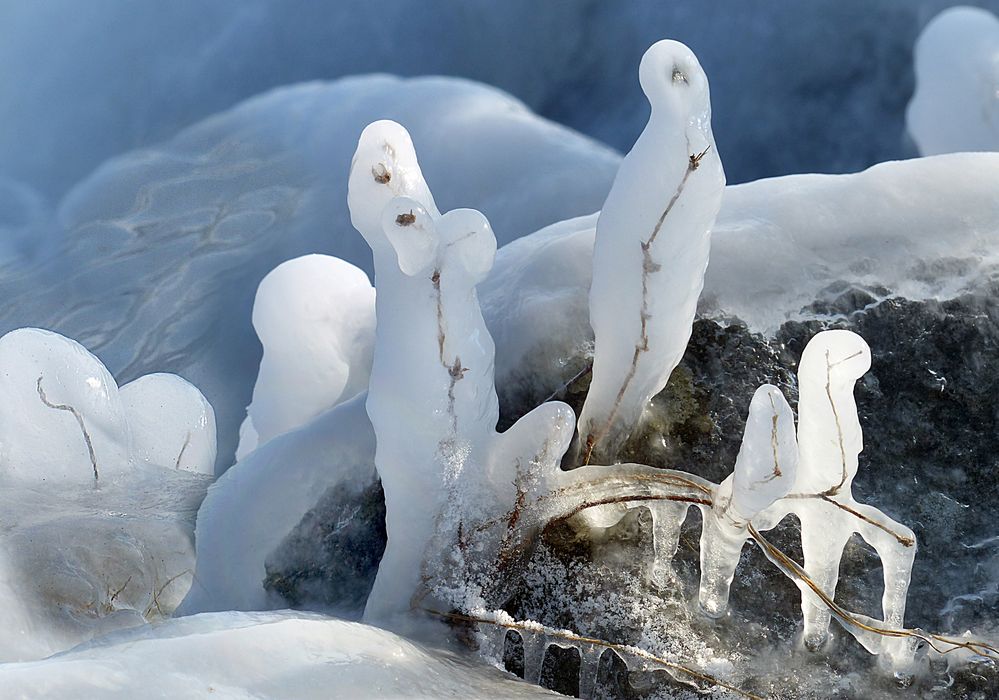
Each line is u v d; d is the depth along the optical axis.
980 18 3.66
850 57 7.14
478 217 2.39
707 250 2.45
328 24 7.95
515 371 2.55
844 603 2.50
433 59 8.02
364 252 4.34
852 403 2.43
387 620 2.48
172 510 2.63
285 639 2.36
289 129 4.86
